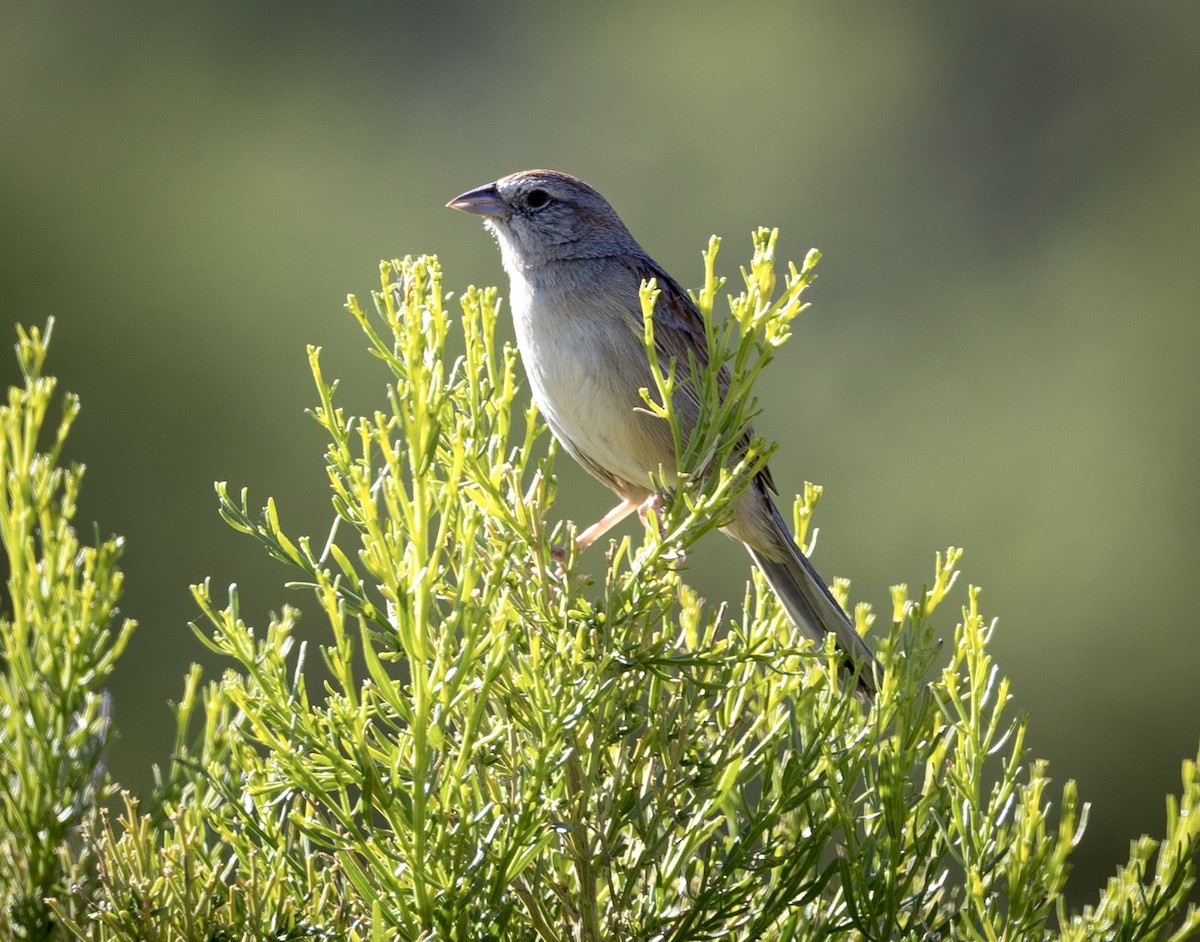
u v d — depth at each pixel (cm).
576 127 1839
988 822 435
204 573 1330
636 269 714
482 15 1864
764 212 1855
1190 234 1806
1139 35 1892
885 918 424
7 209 1566
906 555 1591
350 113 1772
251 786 414
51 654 440
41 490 438
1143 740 1495
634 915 426
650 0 1891
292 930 407
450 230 1716
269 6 1769
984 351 1758
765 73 1892
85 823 422
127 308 1496
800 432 1662
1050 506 1605
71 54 1673
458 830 393
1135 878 432
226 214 1616
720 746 430
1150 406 1675
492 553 430
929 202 1870
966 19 1927
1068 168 1880
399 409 405
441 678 387
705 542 1378
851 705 468
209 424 1431
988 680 441
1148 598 1552
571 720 401
